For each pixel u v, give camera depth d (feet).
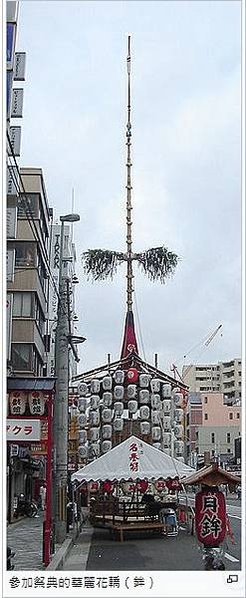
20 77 78.64
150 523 78.02
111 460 77.36
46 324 153.07
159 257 112.27
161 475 75.46
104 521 80.64
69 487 89.15
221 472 40.88
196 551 62.90
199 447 252.01
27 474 142.72
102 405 100.53
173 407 100.78
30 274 123.54
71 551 65.31
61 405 72.64
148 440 100.53
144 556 59.72
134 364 101.60
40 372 141.69
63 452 71.92
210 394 258.57
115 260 110.52
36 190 126.52
